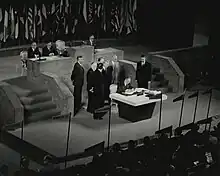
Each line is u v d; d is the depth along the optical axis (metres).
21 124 13.85
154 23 24.28
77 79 15.52
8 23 20.47
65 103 14.92
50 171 10.11
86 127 14.47
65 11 22.17
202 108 17.05
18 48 20.77
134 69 17.11
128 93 15.17
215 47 20.95
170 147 10.64
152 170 9.67
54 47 17.81
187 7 22.52
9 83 15.51
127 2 23.73
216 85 20.17
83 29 23.22
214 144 11.09
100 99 15.51
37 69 15.46
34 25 21.28
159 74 18.64
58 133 13.85
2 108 14.07
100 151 11.90
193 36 22.09
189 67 20.19
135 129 14.56
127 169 9.57
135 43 24.56
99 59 15.76
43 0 21.47
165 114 16.06
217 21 21.05
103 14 23.41
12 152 11.98
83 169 9.70
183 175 9.79
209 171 10.12
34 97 14.94
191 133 11.33
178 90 18.53
